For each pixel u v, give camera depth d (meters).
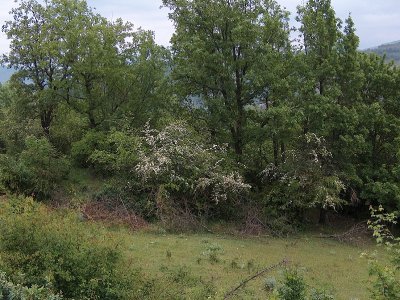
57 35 27.39
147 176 22.84
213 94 26.20
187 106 26.94
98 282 9.84
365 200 25.42
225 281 14.11
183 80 26.03
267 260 17.94
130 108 27.97
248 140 25.53
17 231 9.73
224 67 24.73
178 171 23.73
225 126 25.86
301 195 23.22
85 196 23.73
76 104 28.19
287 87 23.67
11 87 29.00
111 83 27.75
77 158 27.67
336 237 23.16
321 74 24.17
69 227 10.59
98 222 19.77
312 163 23.36
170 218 22.38
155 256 17.11
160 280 11.52
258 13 25.27
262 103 26.00
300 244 21.67
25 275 8.72
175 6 25.72
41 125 29.33
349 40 24.38
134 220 21.77
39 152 24.17
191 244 19.55
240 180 23.27
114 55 27.78
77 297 9.48
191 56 25.14
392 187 23.08
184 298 10.71
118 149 23.98
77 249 10.14
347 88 24.55
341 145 24.09
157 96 28.14
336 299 13.66
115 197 23.28
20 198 11.73
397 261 7.77
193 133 24.91
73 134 28.50
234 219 23.95
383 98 25.83
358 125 24.53
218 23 24.66
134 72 27.75
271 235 22.86
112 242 10.64
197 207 23.45
